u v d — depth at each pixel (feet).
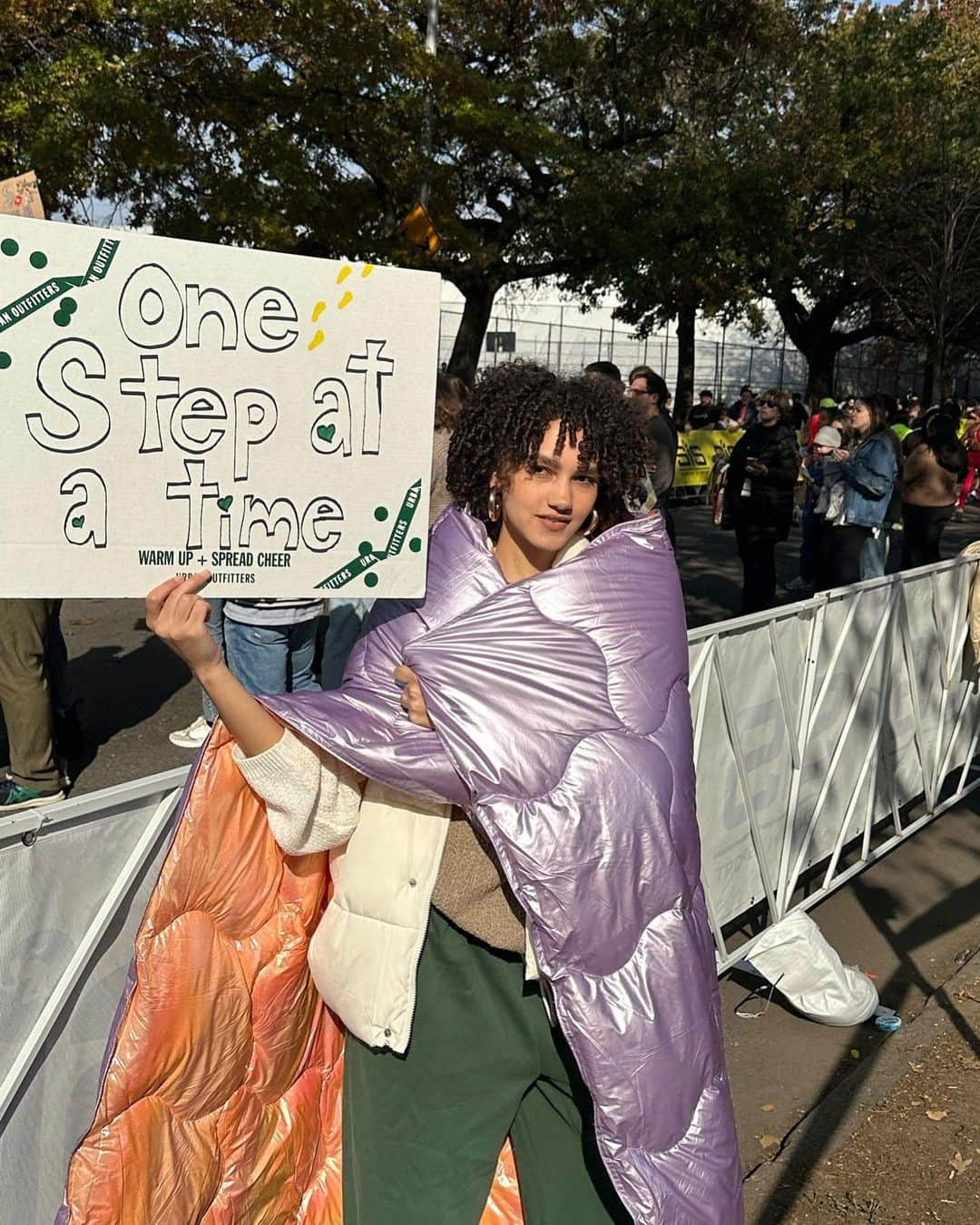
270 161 37.04
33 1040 5.56
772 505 28.40
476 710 5.50
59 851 5.55
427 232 38.14
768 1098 10.37
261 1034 5.97
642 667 5.84
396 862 5.85
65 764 16.39
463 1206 5.98
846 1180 9.09
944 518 30.14
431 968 5.96
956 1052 10.87
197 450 5.19
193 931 5.60
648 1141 5.51
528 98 52.29
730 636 11.23
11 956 5.38
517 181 56.70
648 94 58.49
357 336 5.46
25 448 4.83
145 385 5.02
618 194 54.85
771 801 12.59
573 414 5.85
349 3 35.27
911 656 15.66
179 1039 5.57
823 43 75.82
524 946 5.88
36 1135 5.74
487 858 5.86
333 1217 6.44
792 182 66.80
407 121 40.57
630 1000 5.51
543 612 5.81
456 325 99.25
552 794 5.48
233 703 5.30
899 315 99.50
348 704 5.65
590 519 6.48
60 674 17.53
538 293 109.70
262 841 5.76
